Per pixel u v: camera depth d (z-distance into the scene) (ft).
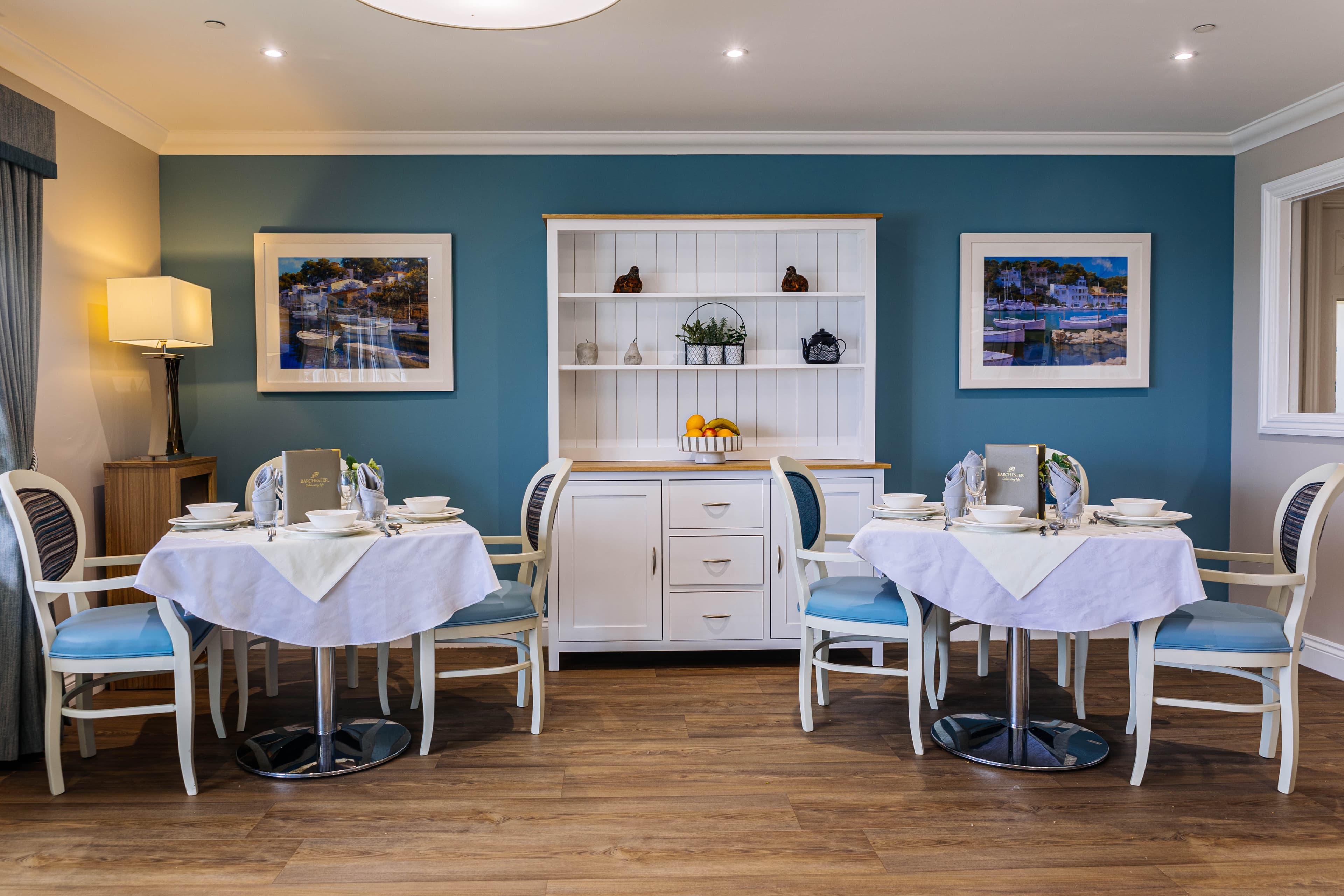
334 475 9.17
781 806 7.92
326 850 7.11
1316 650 12.22
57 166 10.45
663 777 8.58
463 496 13.83
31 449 9.57
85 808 7.89
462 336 13.76
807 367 13.17
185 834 7.39
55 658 7.99
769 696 11.17
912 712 9.04
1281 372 13.14
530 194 13.71
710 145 13.62
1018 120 13.03
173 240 13.39
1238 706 8.16
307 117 12.59
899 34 9.93
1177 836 7.34
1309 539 7.98
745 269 13.92
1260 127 13.08
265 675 12.08
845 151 13.79
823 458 14.02
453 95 11.75
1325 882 6.62
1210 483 14.19
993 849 7.13
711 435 13.01
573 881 6.64
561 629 12.49
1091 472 14.11
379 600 8.32
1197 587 7.88
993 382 13.96
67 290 11.05
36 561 7.97
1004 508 8.59
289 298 13.48
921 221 13.91
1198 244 14.07
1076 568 8.14
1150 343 14.08
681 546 12.52
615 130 13.32
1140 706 8.30
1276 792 8.20
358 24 9.55
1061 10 9.35
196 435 13.51
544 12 6.74
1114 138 13.67
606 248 13.83
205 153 13.37
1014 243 13.88
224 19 9.39
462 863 6.90
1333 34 10.01
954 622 12.21
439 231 13.70
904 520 9.45
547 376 13.82
